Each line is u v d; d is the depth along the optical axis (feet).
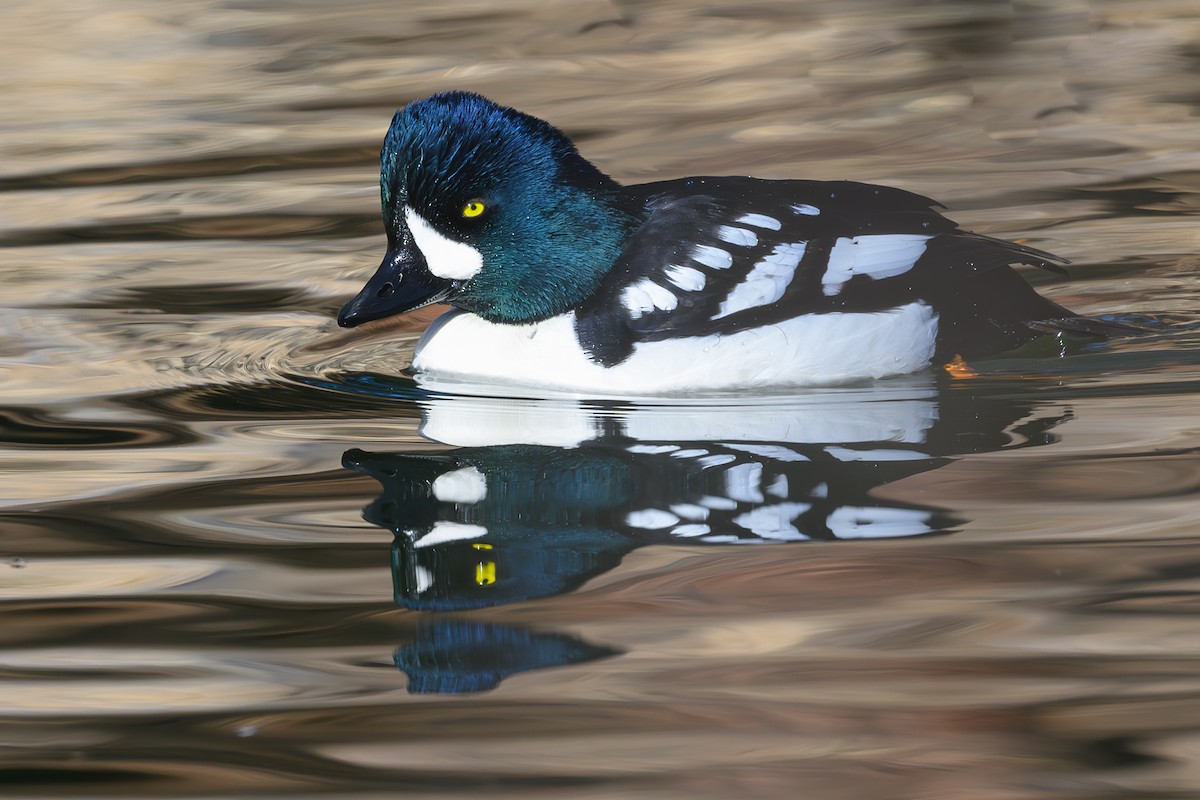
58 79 67.51
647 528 26.94
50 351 38.58
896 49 67.87
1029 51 66.54
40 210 51.06
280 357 38.42
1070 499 27.50
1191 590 24.03
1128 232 45.83
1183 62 63.57
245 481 29.76
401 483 29.43
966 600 23.94
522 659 22.62
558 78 65.62
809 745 20.26
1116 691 21.40
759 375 34.88
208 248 47.16
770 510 27.48
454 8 78.95
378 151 56.44
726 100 61.57
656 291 35.22
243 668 22.52
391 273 35.81
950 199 49.16
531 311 35.91
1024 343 36.37
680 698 21.40
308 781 19.60
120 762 20.12
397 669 22.36
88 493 29.22
